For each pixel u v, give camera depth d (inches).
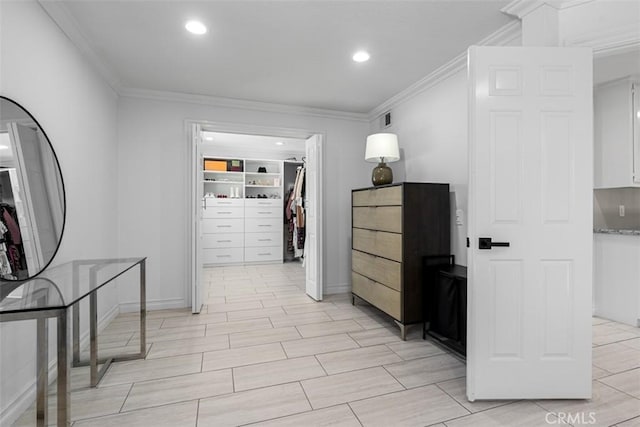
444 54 106.0
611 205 149.6
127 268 79.5
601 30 75.6
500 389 70.6
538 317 70.8
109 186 120.8
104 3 78.5
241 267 238.5
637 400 70.2
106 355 92.2
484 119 70.8
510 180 70.9
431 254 108.5
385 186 116.0
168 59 108.3
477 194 70.7
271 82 128.2
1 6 61.7
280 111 156.0
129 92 132.0
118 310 130.4
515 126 70.9
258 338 105.8
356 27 90.3
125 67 113.6
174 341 103.0
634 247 115.8
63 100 85.6
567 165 71.0
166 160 138.3
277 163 271.6
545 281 70.9
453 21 87.4
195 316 127.8
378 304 119.9
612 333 108.7
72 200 90.3
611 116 133.5
